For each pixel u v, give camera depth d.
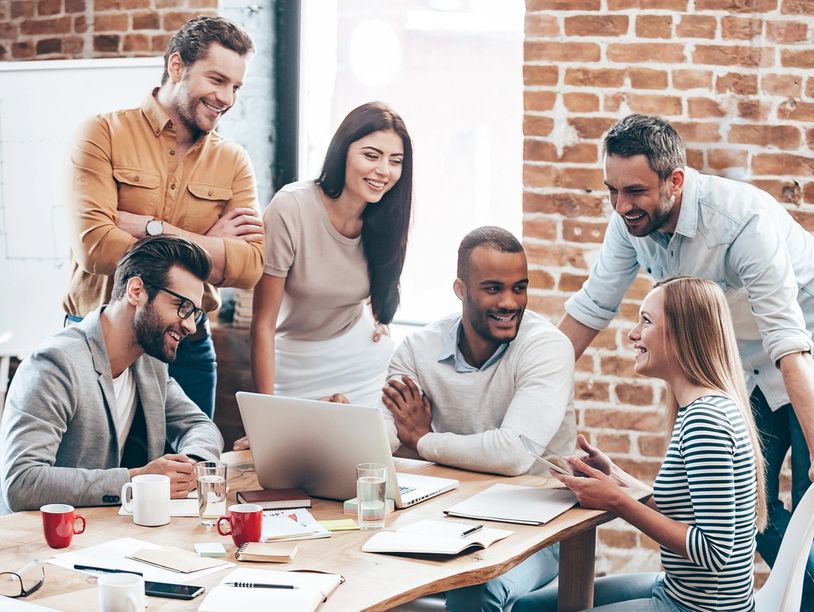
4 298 3.95
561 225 3.62
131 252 2.42
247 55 2.99
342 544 2.02
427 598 2.69
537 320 2.76
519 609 2.47
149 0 4.05
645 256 3.05
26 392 2.31
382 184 3.09
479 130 4.04
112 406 2.42
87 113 3.86
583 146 3.58
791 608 2.09
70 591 1.70
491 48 3.99
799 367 2.69
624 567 3.67
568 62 3.57
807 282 2.96
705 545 2.02
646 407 3.58
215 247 2.98
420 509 2.27
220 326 4.07
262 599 1.67
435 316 4.16
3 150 3.92
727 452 2.02
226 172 3.10
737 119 3.45
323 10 4.18
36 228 3.92
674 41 3.47
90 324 2.43
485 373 2.71
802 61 3.38
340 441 2.26
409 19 4.08
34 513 2.18
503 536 2.06
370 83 4.16
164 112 2.98
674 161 2.73
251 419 2.36
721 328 2.18
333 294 3.24
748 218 2.78
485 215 4.07
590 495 2.20
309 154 4.26
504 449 2.52
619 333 3.58
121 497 2.22
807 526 2.10
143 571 1.82
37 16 4.20
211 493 2.10
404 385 2.76
